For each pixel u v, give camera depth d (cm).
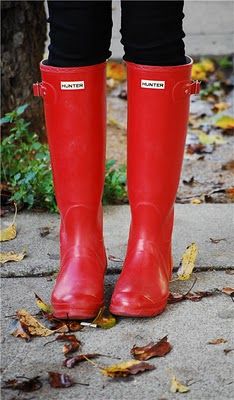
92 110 161
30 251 194
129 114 162
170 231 171
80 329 162
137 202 166
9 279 183
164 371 149
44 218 213
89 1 151
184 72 158
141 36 153
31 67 245
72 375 149
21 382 146
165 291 166
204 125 297
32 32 244
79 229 168
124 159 266
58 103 160
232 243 196
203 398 142
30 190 218
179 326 163
